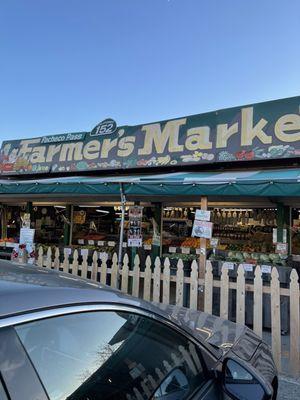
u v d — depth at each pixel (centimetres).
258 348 289
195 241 980
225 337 280
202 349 229
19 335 138
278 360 493
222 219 1071
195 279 564
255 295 512
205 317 326
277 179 561
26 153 1165
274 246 934
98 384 163
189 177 723
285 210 843
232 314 674
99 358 170
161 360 198
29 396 132
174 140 912
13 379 129
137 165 953
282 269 655
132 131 984
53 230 1321
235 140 830
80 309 169
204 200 625
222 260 764
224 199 864
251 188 577
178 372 201
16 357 133
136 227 685
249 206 971
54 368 149
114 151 999
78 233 1243
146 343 196
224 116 855
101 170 1009
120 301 194
